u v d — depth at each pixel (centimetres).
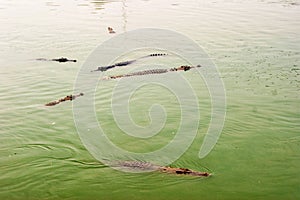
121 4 5209
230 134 1867
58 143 1803
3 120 2019
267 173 1555
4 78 2619
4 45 3381
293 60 2856
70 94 2353
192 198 1414
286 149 1722
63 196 1434
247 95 2297
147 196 1427
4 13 4669
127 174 1559
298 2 5103
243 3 5075
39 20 4284
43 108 2161
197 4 5091
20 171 1583
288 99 2230
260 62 2830
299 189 1455
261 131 1884
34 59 3008
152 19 4272
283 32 3612
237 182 1502
